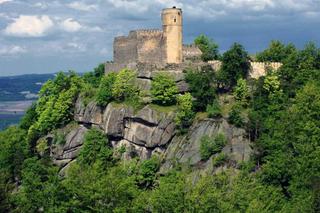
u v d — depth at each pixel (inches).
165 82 7332.7
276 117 6953.7
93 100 7864.2
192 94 7352.4
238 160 6609.3
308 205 4980.3
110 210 4601.4
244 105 7253.9
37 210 4687.5
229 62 7618.1
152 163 6924.2
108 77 7864.2
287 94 7411.4
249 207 4648.1
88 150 7386.8
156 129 7180.1
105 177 4724.4
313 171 5748.0
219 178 5300.2
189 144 6919.3
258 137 6781.5
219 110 7101.4
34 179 4899.1
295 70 7775.6
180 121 7121.1
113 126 7436.0
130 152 7342.5
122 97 7628.0
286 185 6018.7
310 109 6914.4
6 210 4719.5
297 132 6545.3
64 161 7859.3
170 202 4549.7
